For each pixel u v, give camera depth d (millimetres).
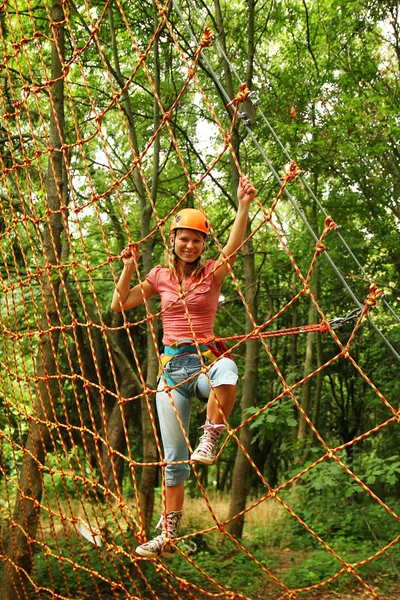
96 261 12891
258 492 20391
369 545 9102
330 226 2074
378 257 11836
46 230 5531
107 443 2910
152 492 8195
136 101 10992
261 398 21359
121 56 10734
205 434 2670
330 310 15781
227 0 11266
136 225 12297
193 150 10820
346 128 9984
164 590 7695
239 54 11133
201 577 8250
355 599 7348
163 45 9961
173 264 2787
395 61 11461
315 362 19562
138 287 3016
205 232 2910
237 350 18219
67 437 15172
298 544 10398
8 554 5410
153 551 2734
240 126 10969
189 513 11844
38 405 5328
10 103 8086
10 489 13711
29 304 8719
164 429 2908
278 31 11617
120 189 11180
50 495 13484
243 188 2801
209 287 2898
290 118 10492
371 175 10719
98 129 2873
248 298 10945
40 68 9562
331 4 11094
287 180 2201
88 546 8391
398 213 11266
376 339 13258
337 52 11555
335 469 8211
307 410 14852
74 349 14594
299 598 7523
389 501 10602
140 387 8633
